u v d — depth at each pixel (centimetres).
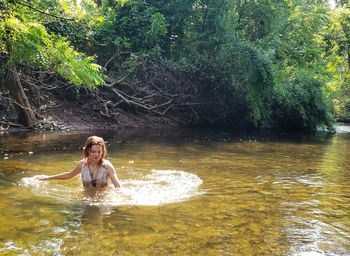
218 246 382
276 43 2038
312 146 1270
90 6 1453
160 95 1739
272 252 372
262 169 798
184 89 1828
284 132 1819
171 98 1803
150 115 1769
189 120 1905
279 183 674
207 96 1916
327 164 902
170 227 430
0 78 1255
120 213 473
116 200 528
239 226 443
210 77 1842
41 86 1421
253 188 628
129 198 540
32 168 712
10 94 1276
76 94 1580
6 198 523
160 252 362
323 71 2320
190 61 1830
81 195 548
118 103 1631
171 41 1931
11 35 937
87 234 402
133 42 1744
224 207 514
